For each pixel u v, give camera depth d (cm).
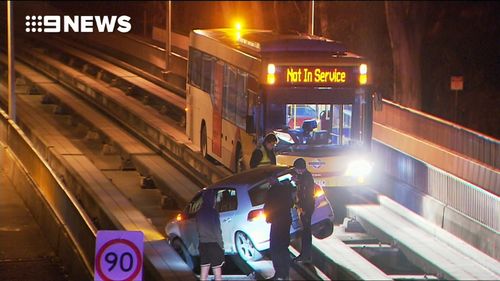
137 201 5488
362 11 10775
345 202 5112
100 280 2689
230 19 13788
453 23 10962
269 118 4703
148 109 7838
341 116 4788
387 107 6325
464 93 9988
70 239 4222
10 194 5531
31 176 5344
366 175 4809
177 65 9075
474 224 4319
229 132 5281
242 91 5025
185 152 6131
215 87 5606
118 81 9012
